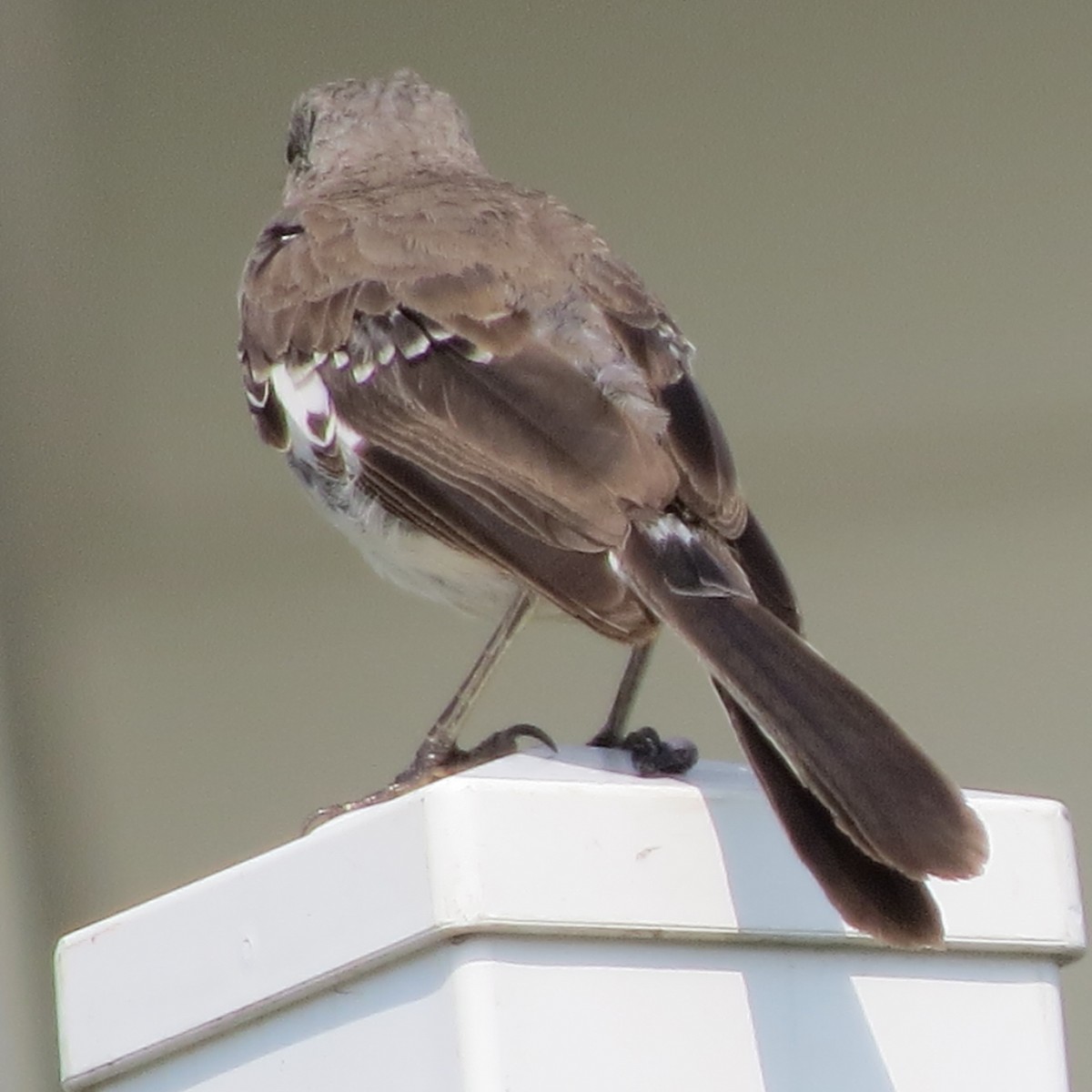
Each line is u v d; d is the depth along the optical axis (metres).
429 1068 4.86
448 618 11.32
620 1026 4.92
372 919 4.91
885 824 4.99
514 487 6.22
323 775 11.34
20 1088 11.27
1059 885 5.30
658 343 6.73
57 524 11.61
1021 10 11.22
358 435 6.84
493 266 6.96
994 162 11.21
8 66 11.60
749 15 11.36
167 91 11.66
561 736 11.01
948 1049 5.18
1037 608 11.00
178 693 11.48
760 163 11.33
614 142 11.38
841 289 11.23
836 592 11.10
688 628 5.67
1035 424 11.09
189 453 11.61
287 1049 5.07
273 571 11.51
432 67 11.46
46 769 11.45
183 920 5.23
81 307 11.69
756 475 11.16
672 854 4.98
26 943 11.39
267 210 11.59
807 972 5.10
